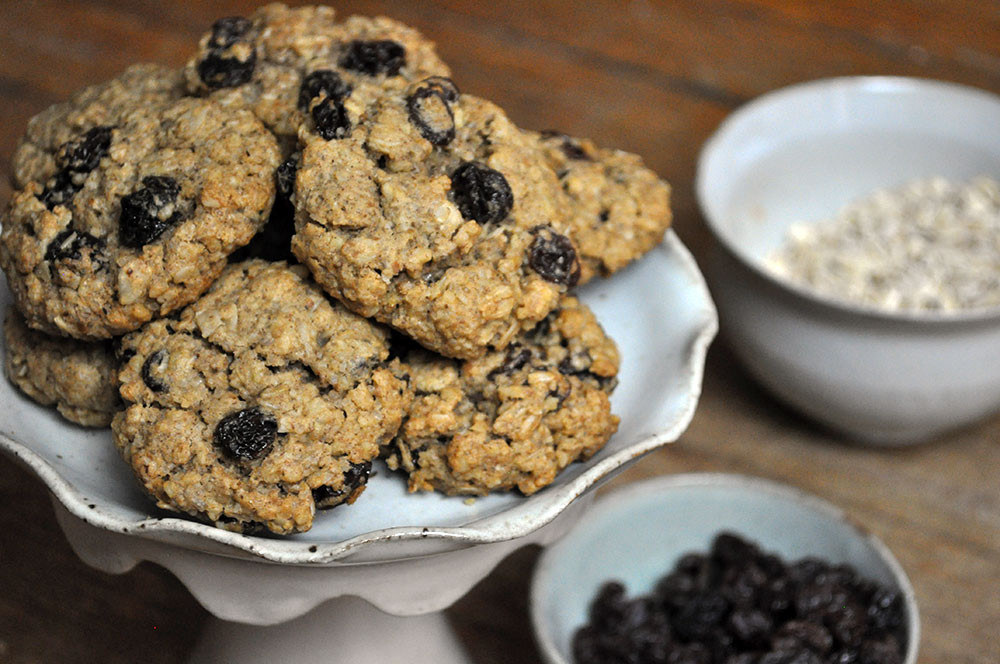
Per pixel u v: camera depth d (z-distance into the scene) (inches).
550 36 41.7
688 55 41.4
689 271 21.8
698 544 27.0
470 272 19.6
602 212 21.5
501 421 19.7
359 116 20.1
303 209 19.6
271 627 22.1
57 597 24.9
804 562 26.1
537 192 20.4
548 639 24.4
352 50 20.8
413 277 19.4
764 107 32.2
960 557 28.4
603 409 20.3
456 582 20.1
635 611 25.6
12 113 34.9
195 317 19.6
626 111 38.9
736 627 25.0
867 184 34.0
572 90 39.5
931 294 30.0
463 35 41.2
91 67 37.2
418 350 20.4
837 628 24.7
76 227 19.9
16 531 25.3
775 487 26.7
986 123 32.5
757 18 42.9
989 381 28.0
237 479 19.0
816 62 41.0
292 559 18.1
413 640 22.7
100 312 19.5
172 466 19.0
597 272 21.5
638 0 43.6
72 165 20.1
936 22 42.6
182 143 20.1
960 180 33.4
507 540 19.2
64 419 20.6
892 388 28.1
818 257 31.8
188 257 19.4
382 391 19.5
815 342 28.1
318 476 19.1
